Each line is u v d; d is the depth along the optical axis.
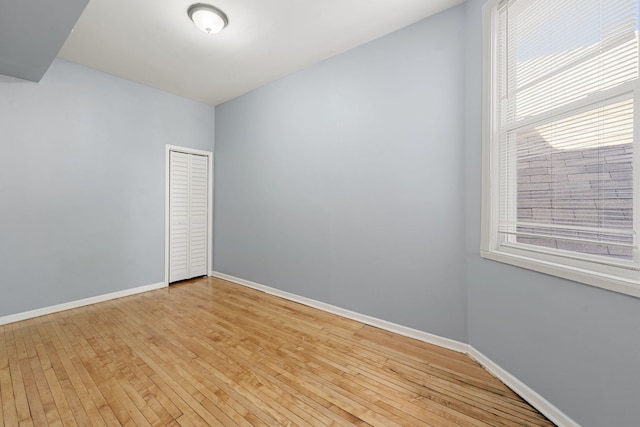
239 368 1.86
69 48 2.66
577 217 1.38
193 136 4.07
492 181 1.79
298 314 2.83
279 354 2.04
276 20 2.23
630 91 1.15
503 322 1.72
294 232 3.23
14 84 2.58
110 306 3.03
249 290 3.66
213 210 4.39
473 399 1.56
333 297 2.86
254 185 3.71
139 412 1.45
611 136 1.23
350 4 2.05
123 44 2.58
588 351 1.23
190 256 4.13
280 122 3.35
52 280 2.82
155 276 3.67
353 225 2.68
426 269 2.24
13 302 2.60
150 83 3.47
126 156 3.36
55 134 2.82
